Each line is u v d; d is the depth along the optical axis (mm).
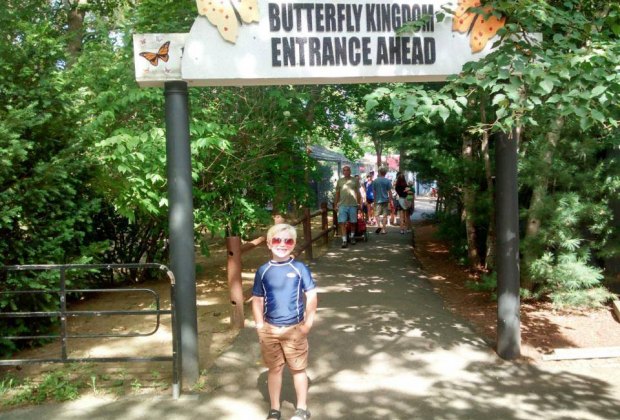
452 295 7895
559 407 4188
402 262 10477
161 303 7613
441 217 12297
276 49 4688
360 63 4828
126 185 6621
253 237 11852
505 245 5188
